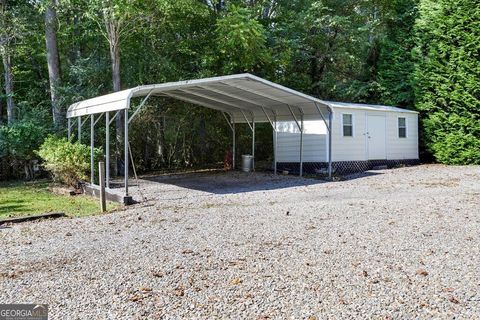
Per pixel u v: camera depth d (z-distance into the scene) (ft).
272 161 63.98
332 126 46.32
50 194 36.24
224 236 18.75
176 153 59.36
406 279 12.97
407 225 20.20
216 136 61.72
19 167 48.96
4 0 51.31
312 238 18.08
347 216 22.58
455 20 51.08
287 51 55.98
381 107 52.70
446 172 43.83
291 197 30.40
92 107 35.65
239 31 49.29
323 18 57.47
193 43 54.95
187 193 34.06
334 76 63.77
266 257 15.42
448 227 19.61
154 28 51.03
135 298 11.79
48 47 51.37
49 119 50.44
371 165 50.47
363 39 59.98
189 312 10.84
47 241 18.70
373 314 10.56
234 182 41.52
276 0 66.23
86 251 16.79
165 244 17.57
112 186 39.42
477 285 12.38
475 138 49.98
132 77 51.26
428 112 55.77
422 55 55.88
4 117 59.77
